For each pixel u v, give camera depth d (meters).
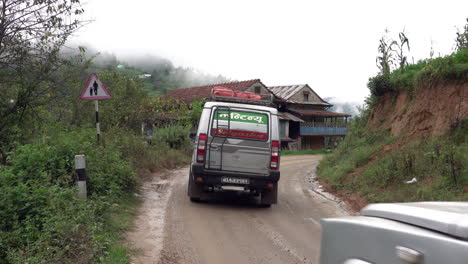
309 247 6.14
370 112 18.55
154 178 12.97
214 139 8.79
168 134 22.45
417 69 15.89
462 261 1.65
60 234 5.05
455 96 11.93
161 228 6.88
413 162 10.07
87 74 9.68
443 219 1.85
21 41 7.83
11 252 4.56
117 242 5.64
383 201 9.02
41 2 7.70
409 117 13.82
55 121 11.15
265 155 8.84
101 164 8.66
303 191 12.14
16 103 8.39
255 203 9.80
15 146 8.22
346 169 12.87
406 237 1.95
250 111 8.89
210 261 5.34
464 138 10.43
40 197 5.76
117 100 18.83
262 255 5.67
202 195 9.26
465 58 12.59
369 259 2.18
